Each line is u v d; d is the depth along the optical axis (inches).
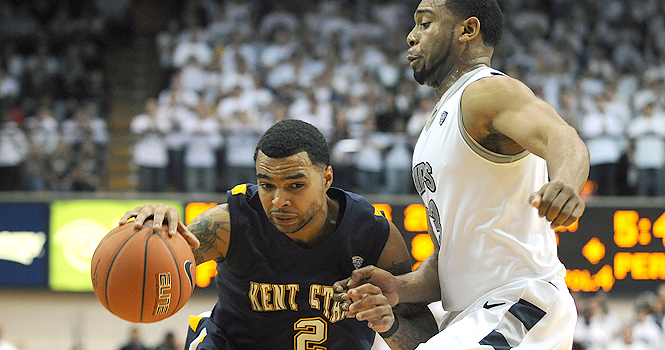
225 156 354.3
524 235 93.6
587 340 310.7
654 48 521.7
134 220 96.4
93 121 410.9
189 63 451.8
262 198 96.3
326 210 101.3
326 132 359.3
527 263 93.4
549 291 91.1
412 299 103.9
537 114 81.3
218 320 109.0
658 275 314.5
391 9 523.2
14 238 312.7
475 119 89.0
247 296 104.6
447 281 100.3
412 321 108.9
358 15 527.5
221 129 357.1
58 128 364.5
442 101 99.3
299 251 102.0
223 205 105.3
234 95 398.6
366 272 100.1
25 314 327.0
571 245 314.8
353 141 354.0
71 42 523.5
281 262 102.4
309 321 104.6
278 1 523.8
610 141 363.3
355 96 399.2
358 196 108.5
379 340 192.2
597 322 314.5
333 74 433.1
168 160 353.1
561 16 541.0
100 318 331.0
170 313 94.3
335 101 404.5
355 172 349.7
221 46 468.8
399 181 353.4
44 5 532.1
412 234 301.6
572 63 493.4
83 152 362.0
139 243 91.9
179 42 483.5
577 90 428.8
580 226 315.3
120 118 486.3
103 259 92.4
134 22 581.9
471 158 92.7
